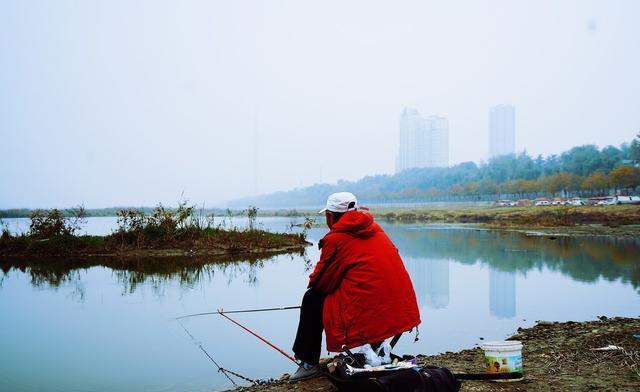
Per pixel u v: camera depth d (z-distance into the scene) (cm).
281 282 1377
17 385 586
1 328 870
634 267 1606
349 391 430
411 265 1712
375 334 468
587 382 497
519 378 499
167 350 737
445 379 432
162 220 2316
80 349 744
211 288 1282
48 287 1311
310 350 537
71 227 2248
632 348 617
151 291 1242
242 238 2356
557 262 1769
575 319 892
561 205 6900
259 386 561
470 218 6228
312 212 11231
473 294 1168
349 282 479
